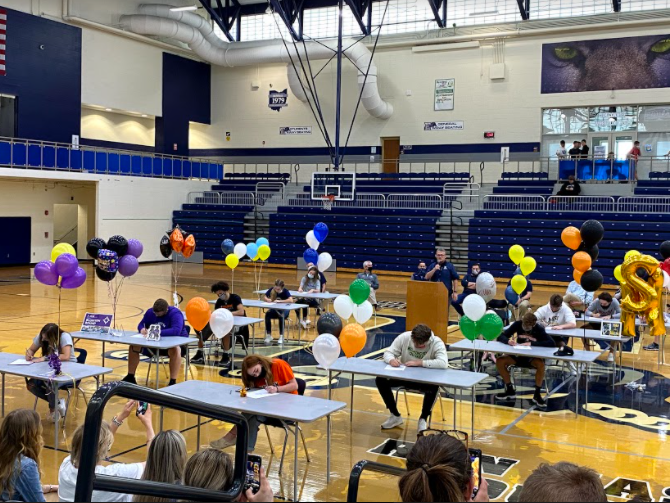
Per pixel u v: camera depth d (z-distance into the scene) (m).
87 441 1.74
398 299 19.72
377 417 8.52
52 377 7.21
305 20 32.12
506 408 9.02
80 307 16.67
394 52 30.70
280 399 6.55
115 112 31.42
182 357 11.61
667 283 11.72
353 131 31.58
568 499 1.88
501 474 6.55
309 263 15.19
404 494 2.18
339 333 7.99
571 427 8.16
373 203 28.44
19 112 25.78
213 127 34.69
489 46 28.92
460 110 29.58
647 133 26.67
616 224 23.25
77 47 27.89
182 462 3.63
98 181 27.23
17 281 21.94
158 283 21.95
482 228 25.50
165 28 29.59
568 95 27.66
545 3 28.09
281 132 33.12
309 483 6.26
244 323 10.87
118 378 10.07
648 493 6.11
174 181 30.97
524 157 28.47
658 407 9.09
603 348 13.08
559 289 22.86
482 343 9.52
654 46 26.17
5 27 25.14
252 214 29.75
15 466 4.06
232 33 33.53
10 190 26.19
